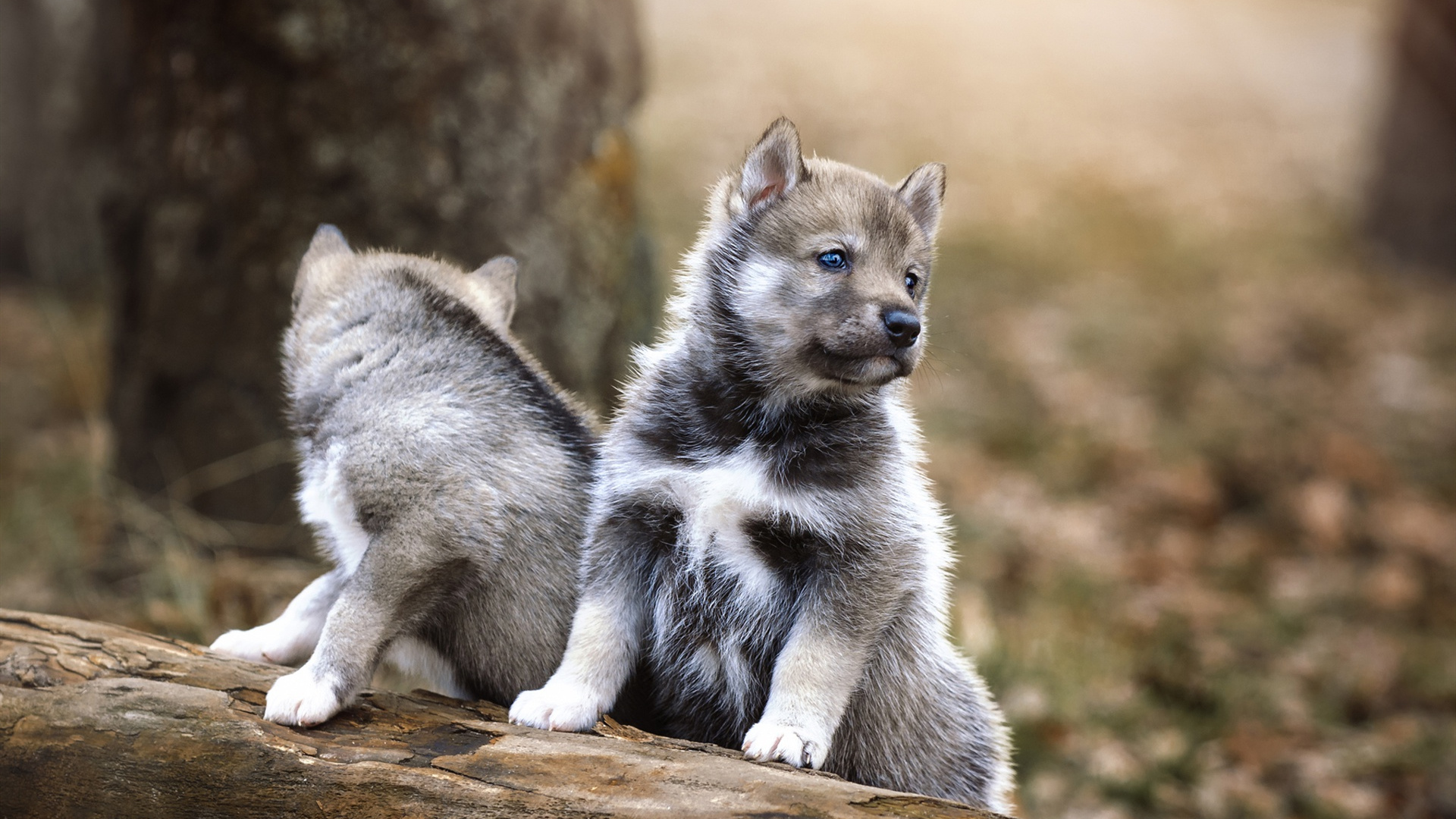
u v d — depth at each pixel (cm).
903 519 557
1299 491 1412
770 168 593
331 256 638
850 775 581
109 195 968
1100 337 1870
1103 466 1479
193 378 918
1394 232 2381
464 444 557
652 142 2311
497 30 879
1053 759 902
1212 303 2080
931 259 621
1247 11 4603
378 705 506
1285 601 1195
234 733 476
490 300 646
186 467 927
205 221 898
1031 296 2008
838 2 3812
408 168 873
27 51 1680
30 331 1519
